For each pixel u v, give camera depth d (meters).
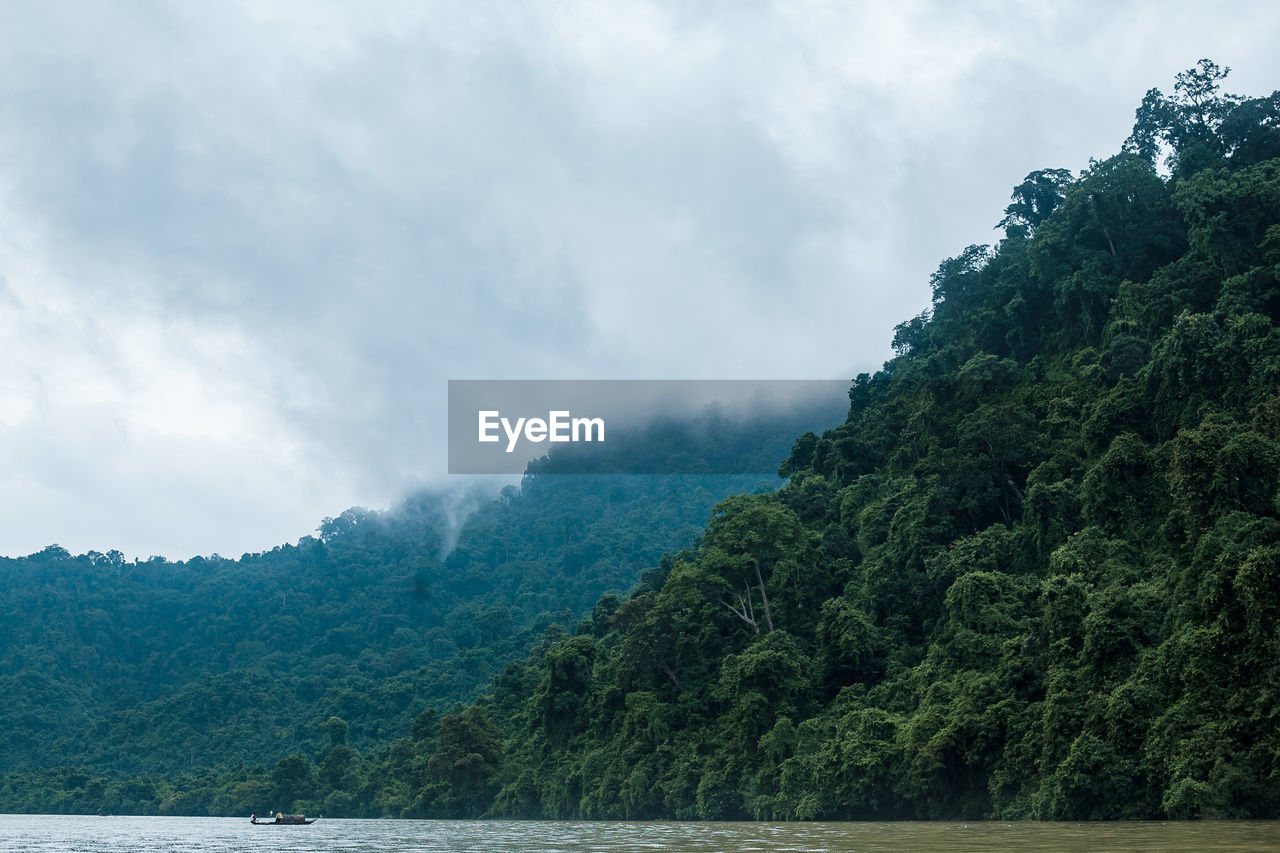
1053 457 75.69
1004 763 54.09
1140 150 100.06
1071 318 90.56
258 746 189.88
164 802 149.88
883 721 63.50
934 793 57.03
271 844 49.69
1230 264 75.69
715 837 41.66
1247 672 45.09
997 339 97.19
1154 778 45.59
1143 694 48.00
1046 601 57.38
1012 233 114.31
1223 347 63.47
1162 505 63.38
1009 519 78.69
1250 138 91.31
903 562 79.94
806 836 39.75
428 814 116.75
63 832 75.00
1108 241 92.31
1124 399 71.12
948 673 64.56
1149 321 78.69
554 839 45.19
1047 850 26.77
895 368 116.31
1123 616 52.53
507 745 117.44
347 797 133.12
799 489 101.38
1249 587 44.94
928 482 82.44
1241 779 41.94
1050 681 54.12
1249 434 54.47
